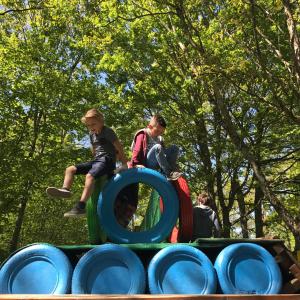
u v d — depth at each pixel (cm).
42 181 1938
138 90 1788
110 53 1800
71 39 2008
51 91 1938
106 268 510
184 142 1802
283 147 1858
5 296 458
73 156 1944
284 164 2084
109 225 591
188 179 1858
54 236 2852
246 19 1298
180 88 1748
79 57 2084
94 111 639
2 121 1920
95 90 1973
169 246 525
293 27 1146
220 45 1472
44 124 2002
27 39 2088
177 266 515
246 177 1962
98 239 623
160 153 632
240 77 1291
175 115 1805
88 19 1808
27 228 2783
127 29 1730
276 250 549
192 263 518
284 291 532
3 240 2666
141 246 533
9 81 1941
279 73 1441
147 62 1705
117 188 596
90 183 603
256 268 523
